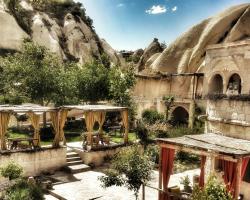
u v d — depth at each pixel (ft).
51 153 63.87
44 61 98.12
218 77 67.77
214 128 55.72
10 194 45.98
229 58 62.44
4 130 59.31
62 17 189.06
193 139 44.93
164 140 43.47
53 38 166.09
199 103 110.93
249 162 46.29
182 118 126.21
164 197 43.47
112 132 100.07
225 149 38.91
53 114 65.36
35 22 167.43
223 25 146.82
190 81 137.28
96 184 58.08
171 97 120.16
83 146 70.64
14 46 147.43
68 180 59.93
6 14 150.41
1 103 96.02
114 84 102.94
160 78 136.05
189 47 156.15
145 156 45.80
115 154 67.21
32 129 90.48
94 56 184.34
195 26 159.12
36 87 94.17
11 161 54.60
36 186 49.78
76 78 106.32
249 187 46.21
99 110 69.92
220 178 48.85
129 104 104.06
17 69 95.14
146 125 85.35
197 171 67.21
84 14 209.36
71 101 102.06
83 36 182.91
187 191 47.16
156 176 61.82
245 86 58.59
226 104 53.57
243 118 50.11
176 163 71.56
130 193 53.78
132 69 106.32
